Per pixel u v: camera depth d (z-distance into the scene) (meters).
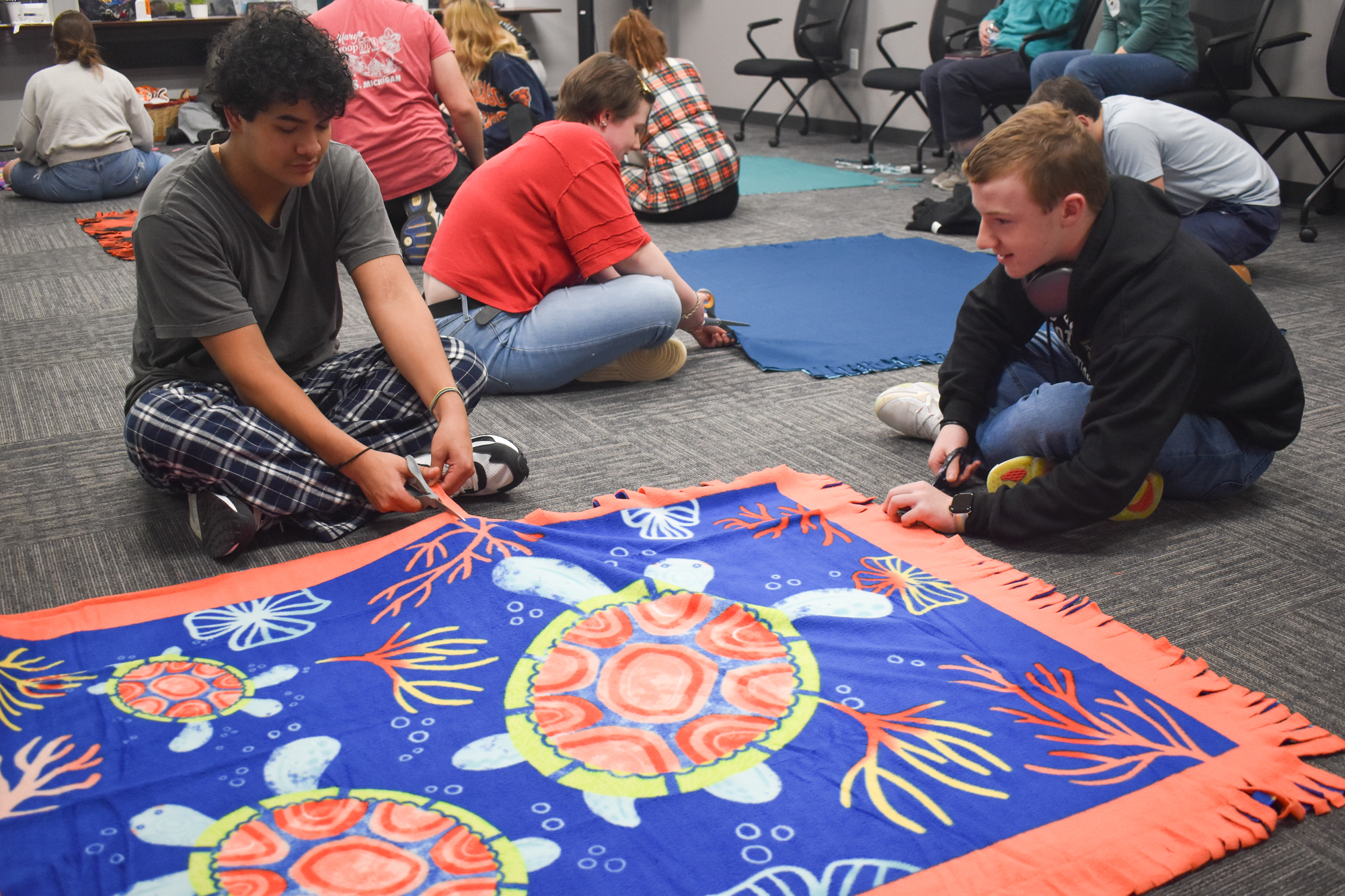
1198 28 4.46
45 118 5.03
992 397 1.92
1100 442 1.56
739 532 1.69
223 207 1.62
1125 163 3.09
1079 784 1.10
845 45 6.89
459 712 1.23
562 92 2.54
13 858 0.99
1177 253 1.57
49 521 1.79
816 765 1.13
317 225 1.74
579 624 1.42
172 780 1.11
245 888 0.96
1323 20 4.42
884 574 1.55
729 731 1.19
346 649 1.37
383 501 1.67
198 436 1.62
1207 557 1.65
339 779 1.11
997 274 1.89
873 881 0.97
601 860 0.99
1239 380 1.71
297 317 1.80
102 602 1.48
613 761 1.14
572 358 2.37
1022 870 0.98
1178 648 1.37
